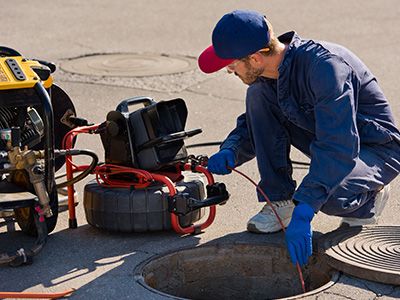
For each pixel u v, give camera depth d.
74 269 4.74
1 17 11.94
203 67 4.58
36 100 4.65
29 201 4.76
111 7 12.66
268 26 4.51
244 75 4.63
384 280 4.43
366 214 5.00
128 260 4.84
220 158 5.00
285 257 4.96
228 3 12.91
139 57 9.82
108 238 5.17
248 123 5.12
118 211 5.05
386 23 11.49
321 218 5.44
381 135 4.80
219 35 4.46
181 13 12.24
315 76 4.45
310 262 4.88
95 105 8.14
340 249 4.72
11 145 4.60
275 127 5.04
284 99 4.68
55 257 4.91
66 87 8.67
